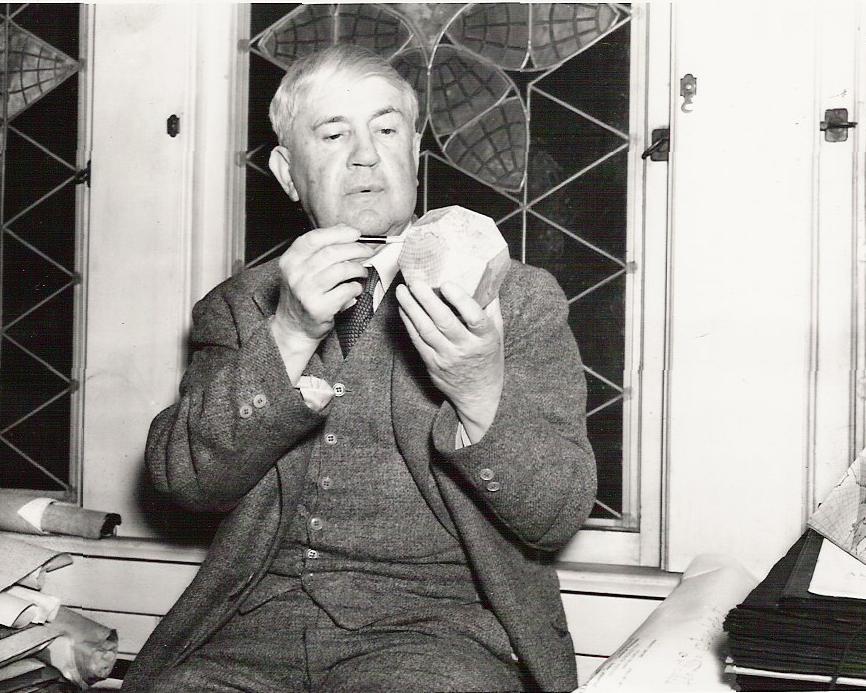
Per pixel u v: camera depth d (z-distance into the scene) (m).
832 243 1.58
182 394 1.45
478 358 1.11
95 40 1.90
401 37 1.83
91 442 1.89
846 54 1.58
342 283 1.19
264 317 1.37
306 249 1.16
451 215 1.13
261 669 1.22
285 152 1.51
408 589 1.27
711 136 1.61
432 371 1.14
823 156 1.58
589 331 1.74
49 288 1.95
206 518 1.83
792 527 1.57
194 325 1.48
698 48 1.62
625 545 1.71
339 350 1.36
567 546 1.74
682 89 1.62
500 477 1.17
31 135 1.97
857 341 1.56
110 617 1.81
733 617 1.05
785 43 1.59
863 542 1.22
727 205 1.61
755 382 1.59
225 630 1.29
